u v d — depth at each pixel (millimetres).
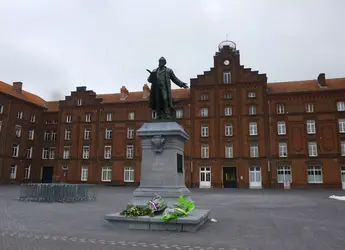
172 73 11820
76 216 12562
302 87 48750
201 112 49344
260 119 47188
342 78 49406
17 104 53531
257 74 48312
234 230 9461
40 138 58188
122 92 55688
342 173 44000
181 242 7633
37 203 19094
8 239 8023
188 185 47312
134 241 7676
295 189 42750
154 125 10742
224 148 47625
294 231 9539
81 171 53188
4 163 50094
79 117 54969
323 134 45125
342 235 8977
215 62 50031
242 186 45812
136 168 50719
